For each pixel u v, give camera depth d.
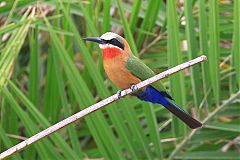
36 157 6.77
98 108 6.38
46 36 7.05
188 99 6.74
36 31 6.72
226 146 6.90
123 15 6.66
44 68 7.07
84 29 7.02
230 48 6.77
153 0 6.75
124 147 6.70
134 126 6.64
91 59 6.62
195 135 6.68
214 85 6.63
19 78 7.05
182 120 6.62
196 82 6.65
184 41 6.92
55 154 6.60
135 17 6.77
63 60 6.60
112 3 6.84
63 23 6.74
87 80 6.77
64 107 6.66
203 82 6.65
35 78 6.75
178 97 6.62
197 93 6.66
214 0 6.62
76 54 7.07
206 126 6.67
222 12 6.81
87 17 6.66
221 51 6.78
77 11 6.81
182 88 6.62
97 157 6.74
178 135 6.68
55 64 6.67
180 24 6.80
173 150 6.70
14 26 6.63
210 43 6.62
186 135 6.68
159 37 6.80
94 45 6.80
